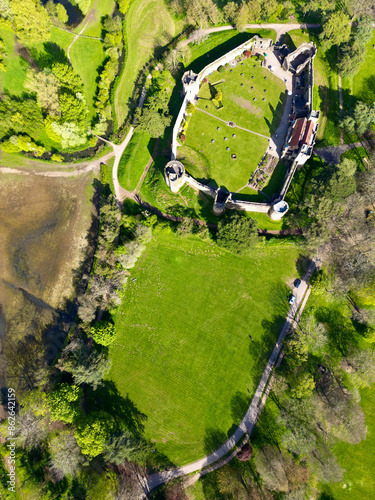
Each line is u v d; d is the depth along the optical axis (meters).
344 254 76.06
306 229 76.94
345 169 74.69
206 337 78.31
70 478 71.06
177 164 79.44
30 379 77.31
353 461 72.88
